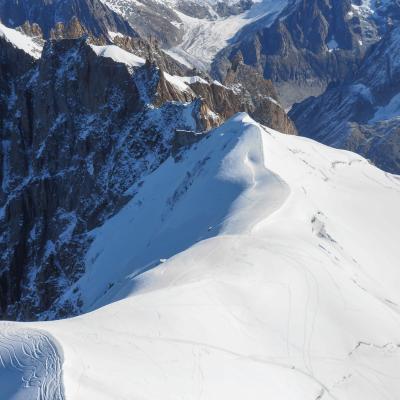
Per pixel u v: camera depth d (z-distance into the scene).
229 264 63.22
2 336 43.06
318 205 85.81
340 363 54.75
